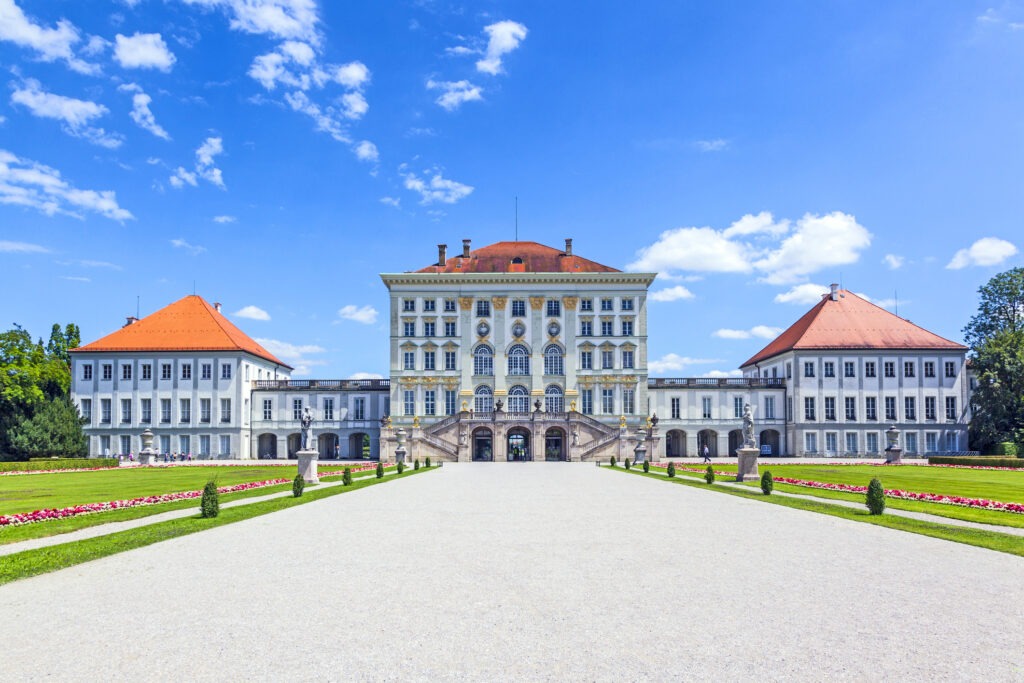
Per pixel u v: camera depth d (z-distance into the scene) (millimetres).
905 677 9422
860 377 96375
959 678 9391
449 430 85562
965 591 14023
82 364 94875
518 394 95938
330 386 98812
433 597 13531
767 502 31391
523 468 66875
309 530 22469
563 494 35875
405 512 27578
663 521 24609
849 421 95750
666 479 48406
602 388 95938
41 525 23297
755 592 13922
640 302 96812
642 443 80188
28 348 81812
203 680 9312
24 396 80188
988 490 37562
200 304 100875
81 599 13406
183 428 93750
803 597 13539
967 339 98312
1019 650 10484
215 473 58750
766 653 10352
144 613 12430
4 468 62812
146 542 19766
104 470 66562
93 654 10281
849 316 101000
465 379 95688
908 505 29312
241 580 15016
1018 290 92188
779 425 99312
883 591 14016
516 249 103938
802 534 21422
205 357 94625
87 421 90750
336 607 12820
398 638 11039
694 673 9570
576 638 11039
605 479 48719
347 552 18359
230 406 93938
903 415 96000
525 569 16109
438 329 96438
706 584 14602
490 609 12688
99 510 27906
